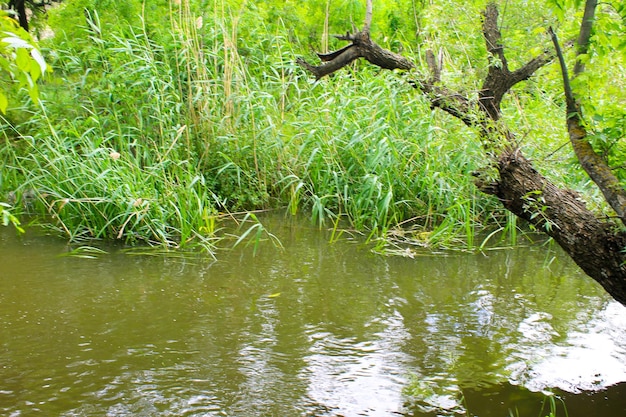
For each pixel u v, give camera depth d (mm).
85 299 3895
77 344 3293
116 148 6309
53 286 4082
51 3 9258
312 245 5297
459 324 3793
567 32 3256
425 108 6516
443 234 5574
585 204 3303
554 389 3053
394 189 6297
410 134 6539
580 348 3512
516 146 3561
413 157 6375
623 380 3172
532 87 4992
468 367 3244
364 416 2750
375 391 2961
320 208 5828
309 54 8516
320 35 8945
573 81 2910
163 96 6297
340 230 5789
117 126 6227
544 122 4633
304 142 6559
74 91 6449
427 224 6098
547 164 4145
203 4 7312
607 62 2965
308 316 3811
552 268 4969
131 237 5094
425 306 4059
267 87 7449
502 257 5219
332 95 7191
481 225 6137
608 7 2973
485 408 2857
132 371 3039
